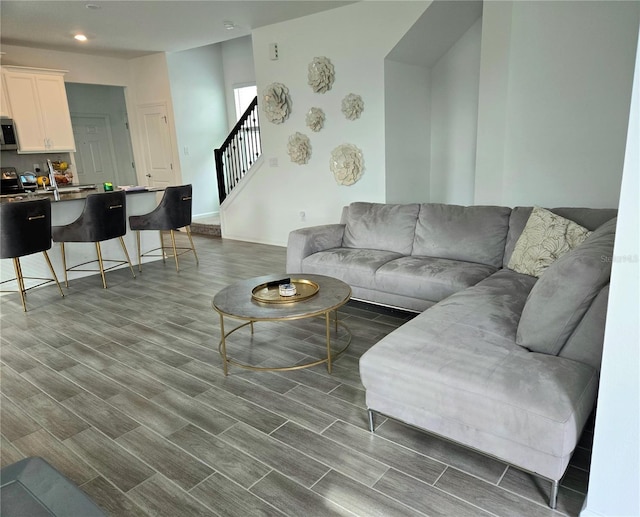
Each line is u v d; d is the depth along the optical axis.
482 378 1.69
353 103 5.12
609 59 3.76
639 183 1.22
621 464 1.40
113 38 6.10
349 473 1.85
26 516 1.09
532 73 4.09
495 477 1.80
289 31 5.52
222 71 8.18
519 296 2.47
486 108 4.29
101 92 8.41
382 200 5.21
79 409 2.40
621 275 1.29
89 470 1.93
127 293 4.42
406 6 4.53
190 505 1.72
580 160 4.04
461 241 3.36
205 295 4.29
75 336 3.38
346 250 3.84
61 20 5.16
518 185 4.38
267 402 2.40
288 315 2.36
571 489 1.71
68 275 4.90
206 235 7.52
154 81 7.52
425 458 1.93
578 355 1.78
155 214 5.04
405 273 3.19
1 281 4.45
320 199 5.81
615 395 1.36
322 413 2.29
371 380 1.97
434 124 5.83
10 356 3.06
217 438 2.12
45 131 6.48
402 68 5.10
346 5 4.93
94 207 4.35
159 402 2.44
